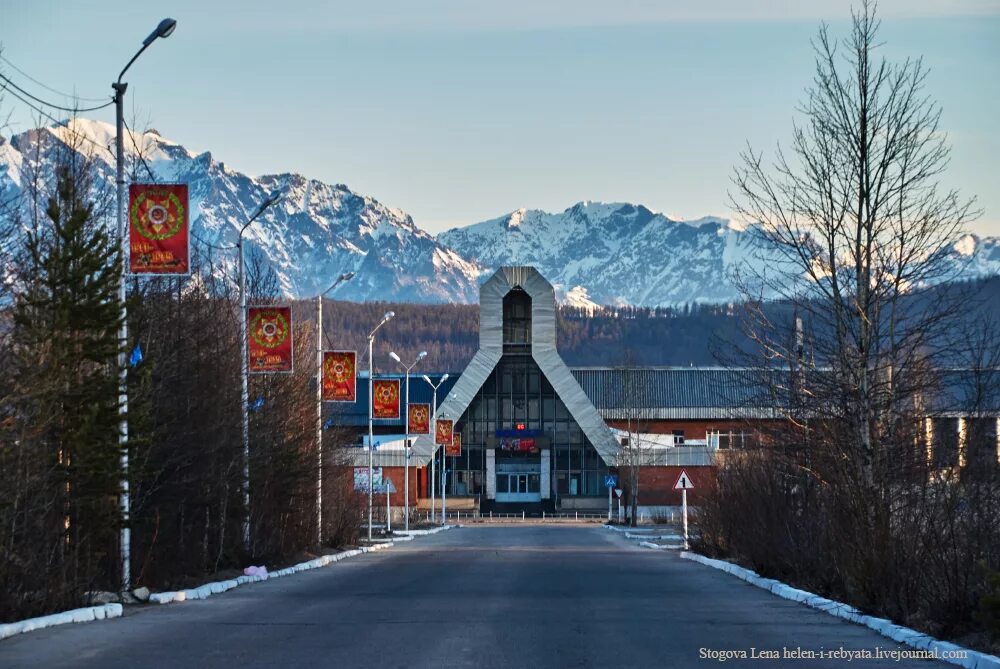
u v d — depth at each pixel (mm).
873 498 70188
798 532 84250
